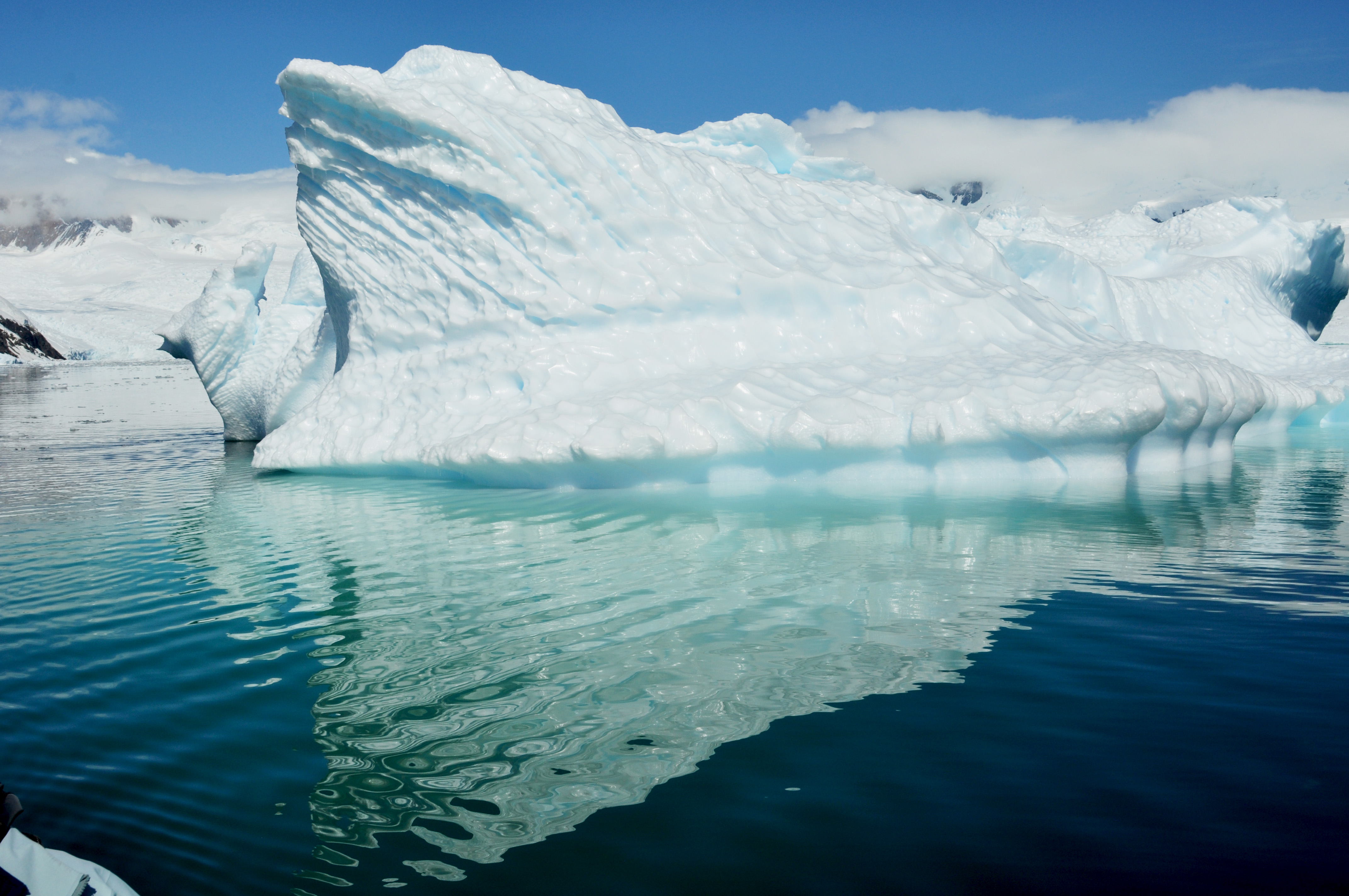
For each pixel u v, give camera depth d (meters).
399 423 7.19
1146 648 2.91
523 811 1.98
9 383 32.53
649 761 2.20
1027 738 2.27
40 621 3.62
